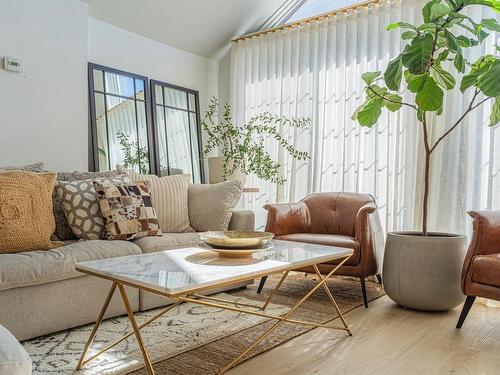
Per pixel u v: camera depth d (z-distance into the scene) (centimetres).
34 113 319
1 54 300
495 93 228
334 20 398
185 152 449
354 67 386
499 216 248
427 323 247
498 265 224
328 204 349
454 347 210
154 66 423
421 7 348
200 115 472
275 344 207
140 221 269
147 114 411
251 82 458
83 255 218
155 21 400
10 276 188
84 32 350
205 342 207
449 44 240
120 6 369
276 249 217
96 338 208
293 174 419
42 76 323
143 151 405
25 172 240
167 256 193
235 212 322
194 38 443
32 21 316
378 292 319
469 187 323
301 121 416
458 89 327
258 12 447
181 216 317
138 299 247
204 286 142
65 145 338
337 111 396
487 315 268
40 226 229
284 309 264
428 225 339
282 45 434
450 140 330
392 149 362
